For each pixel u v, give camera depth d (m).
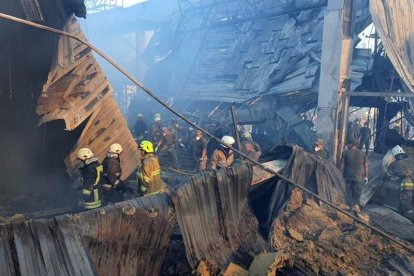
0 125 8.81
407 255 6.36
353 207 8.15
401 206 8.84
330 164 8.69
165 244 5.06
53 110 7.46
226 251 5.68
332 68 12.84
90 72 8.91
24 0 6.52
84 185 6.51
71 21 8.55
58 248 4.09
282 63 17.91
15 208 7.30
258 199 7.84
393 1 12.42
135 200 5.05
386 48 11.59
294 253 6.03
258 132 17.50
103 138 9.10
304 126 15.02
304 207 7.23
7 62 8.37
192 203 5.38
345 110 12.79
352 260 6.03
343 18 12.69
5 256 3.81
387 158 9.59
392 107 15.41
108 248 4.54
